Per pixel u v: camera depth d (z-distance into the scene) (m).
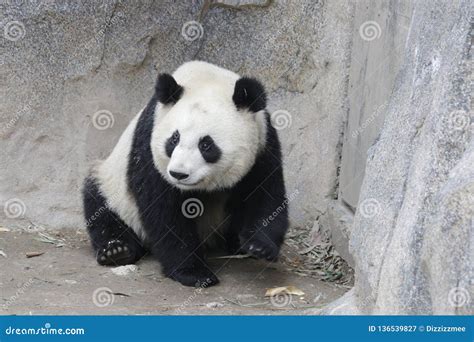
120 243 7.85
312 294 7.05
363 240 5.39
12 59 8.91
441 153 4.58
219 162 6.75
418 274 4.36
